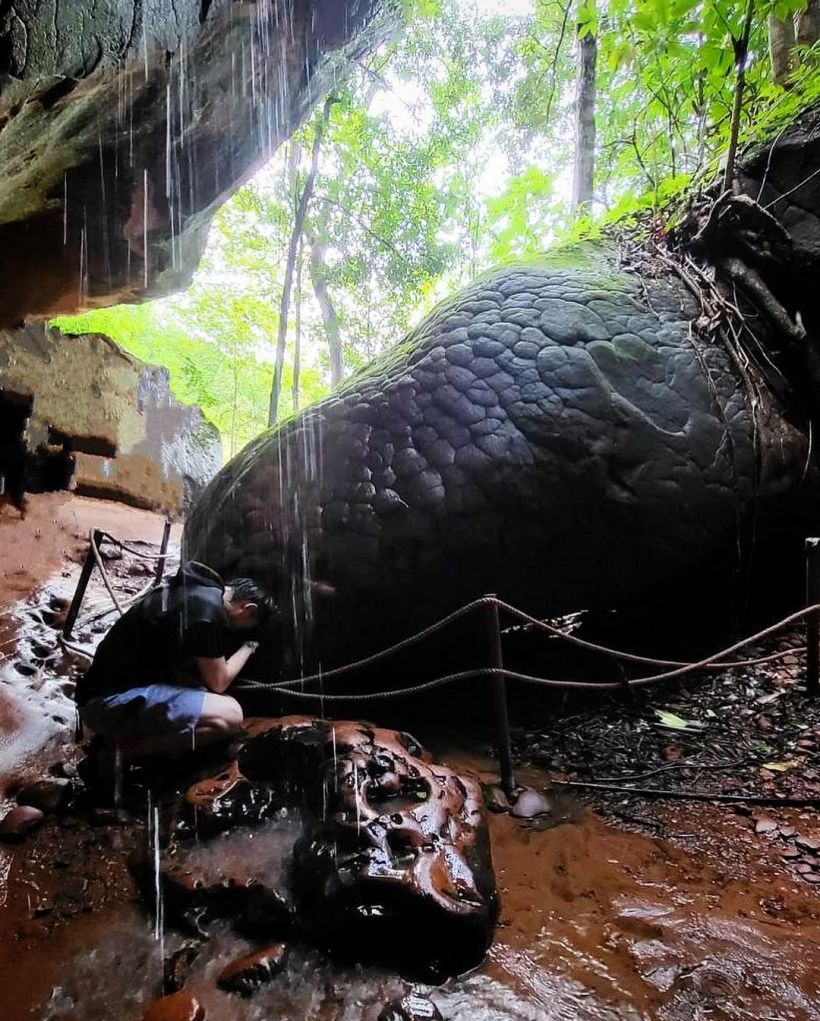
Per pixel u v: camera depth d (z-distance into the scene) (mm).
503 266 4902
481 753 3629
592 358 4047
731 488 4254
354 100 9703
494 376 3932
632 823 2949
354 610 3812
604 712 4020
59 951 2141
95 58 3506
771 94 5488
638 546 4055
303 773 2830
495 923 2277
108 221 5773
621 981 2031
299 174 10266
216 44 4258
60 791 3023
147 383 10695
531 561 3922
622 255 5227
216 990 1979
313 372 17984
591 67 7555
